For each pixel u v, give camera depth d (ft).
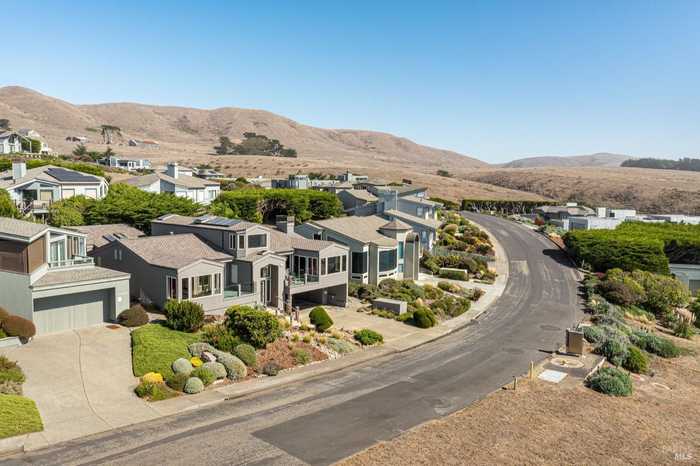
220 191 271.08
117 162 415.44
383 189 256.11
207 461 59.72
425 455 64.69
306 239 149.28
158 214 169.78
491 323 142.92
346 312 141.90
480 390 90.48
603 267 213.05
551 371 102.37
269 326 101.76
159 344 92.17
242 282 127.34
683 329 152.76
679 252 222.07
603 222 282.36
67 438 63.31
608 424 78.84
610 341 115.55
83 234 111.14
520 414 79.92
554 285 192.13
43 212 172.45
